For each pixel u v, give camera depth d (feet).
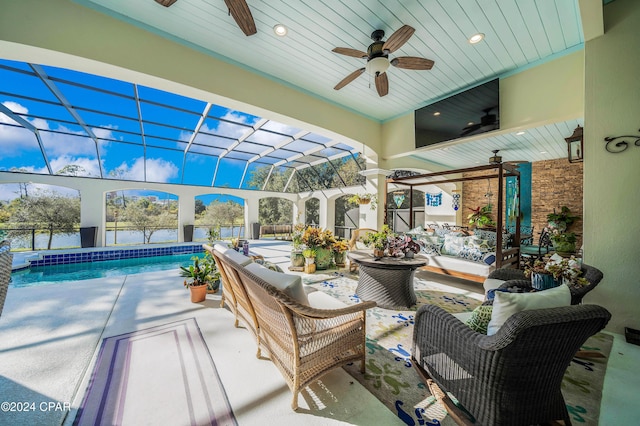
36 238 25.36
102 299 10.23
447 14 8.32
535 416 4.16
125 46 8.66
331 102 14.90
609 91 8.46
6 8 7.04
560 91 10.39
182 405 4.83
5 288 4.90
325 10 8.24
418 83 12.84
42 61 8.16
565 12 8.18
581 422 4.63
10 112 17.61
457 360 4.70
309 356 4.93
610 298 8.48
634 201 8.12
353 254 12.17
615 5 8.34
